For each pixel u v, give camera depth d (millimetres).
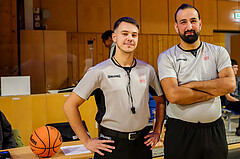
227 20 7359
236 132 5047
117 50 1841
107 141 1769
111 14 6770
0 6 6270
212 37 7219
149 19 6922
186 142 1986
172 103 2057
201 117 1958
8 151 2059
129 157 1794
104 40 3869
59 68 6512
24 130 3863
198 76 2020
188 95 1941
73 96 1823
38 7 6500
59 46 6492
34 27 6531
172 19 7117
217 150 1985
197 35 2012
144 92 1841
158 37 7004
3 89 3828
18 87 3896
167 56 2090
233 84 1956
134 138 1807
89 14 6660
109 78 1791
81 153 2078
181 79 2039
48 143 1968
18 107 3830
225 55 2049
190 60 2035
